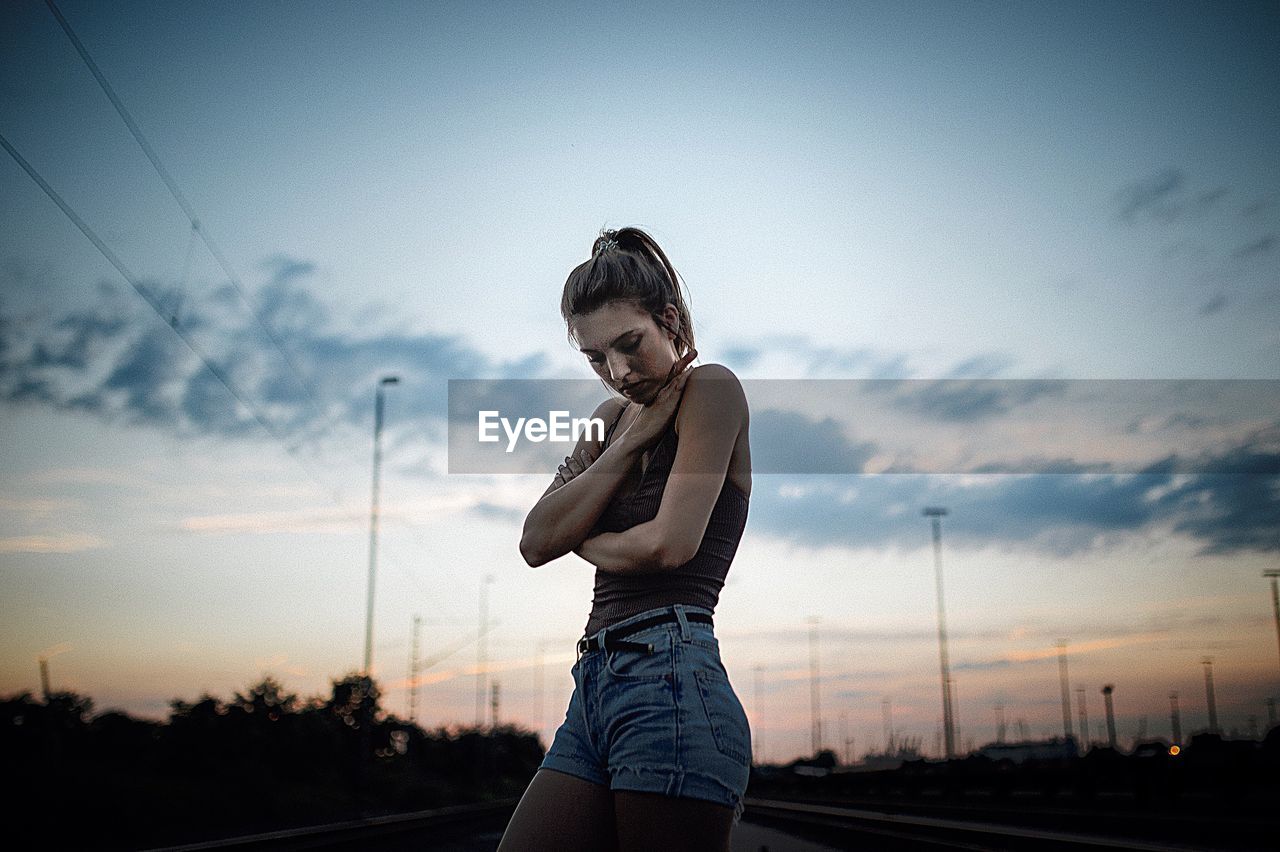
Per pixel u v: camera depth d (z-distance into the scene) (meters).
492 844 21.28
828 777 82.94
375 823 29.11
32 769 23.81
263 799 34.19
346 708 61.12
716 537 1.64
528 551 1.66
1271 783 34.03
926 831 22.53
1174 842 18.03
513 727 109.50
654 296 1.66
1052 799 39.88
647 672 1.53
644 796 1.48
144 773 34.91
